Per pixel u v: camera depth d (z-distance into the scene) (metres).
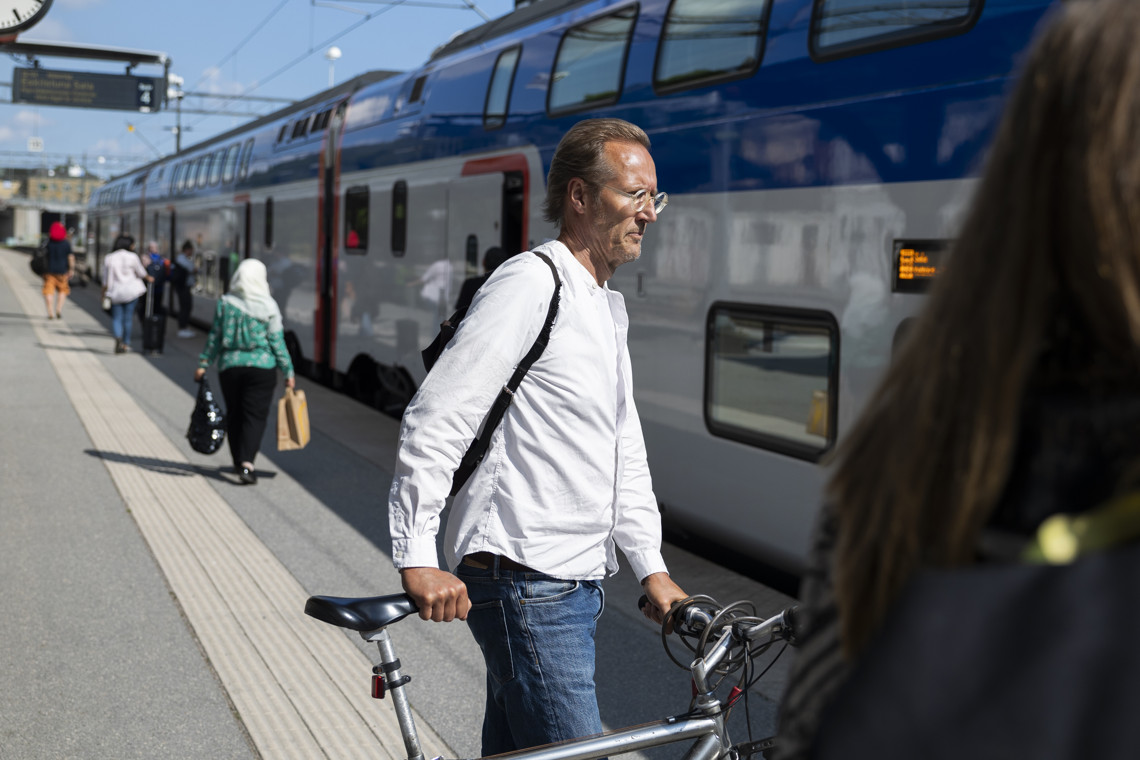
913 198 4.39
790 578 5.71
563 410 2.16
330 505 7.07
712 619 2.12
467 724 3.84
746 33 5.43
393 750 3.61
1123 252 0.65
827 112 4.86
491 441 2.18
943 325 0.75
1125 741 0.52
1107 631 0.55
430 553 2.06
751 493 5.41
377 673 2.03
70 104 23.80
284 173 14.28
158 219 24.75
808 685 0.80
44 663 4.25
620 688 4.20
